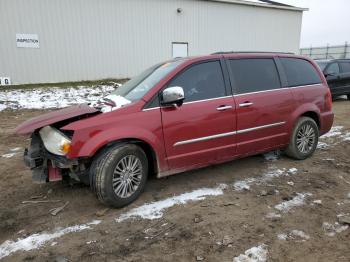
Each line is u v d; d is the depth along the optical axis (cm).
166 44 2073
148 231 335
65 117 369
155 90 400
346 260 285
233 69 464
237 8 2300
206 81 438
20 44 1622
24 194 432
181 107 410
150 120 388
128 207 387
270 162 534
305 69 553
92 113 377
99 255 298
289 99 509
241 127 459
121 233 333
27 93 1427
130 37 1934
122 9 1875
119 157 371
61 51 1736
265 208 379
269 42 2536
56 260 292
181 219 357
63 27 1719
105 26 1841
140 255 297
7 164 555
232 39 2339
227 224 345
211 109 429
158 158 399
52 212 380
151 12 1975
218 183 452
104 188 366
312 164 524
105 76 1900
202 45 2220
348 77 1302
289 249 301
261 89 484
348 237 319
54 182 468
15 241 324
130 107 384
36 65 1683
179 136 409
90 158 374
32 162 384
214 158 448
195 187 440
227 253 297
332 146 627
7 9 1566
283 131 511
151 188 438
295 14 2617
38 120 378
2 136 768
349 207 379
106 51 1872
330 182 452
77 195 424
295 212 368
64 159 361
